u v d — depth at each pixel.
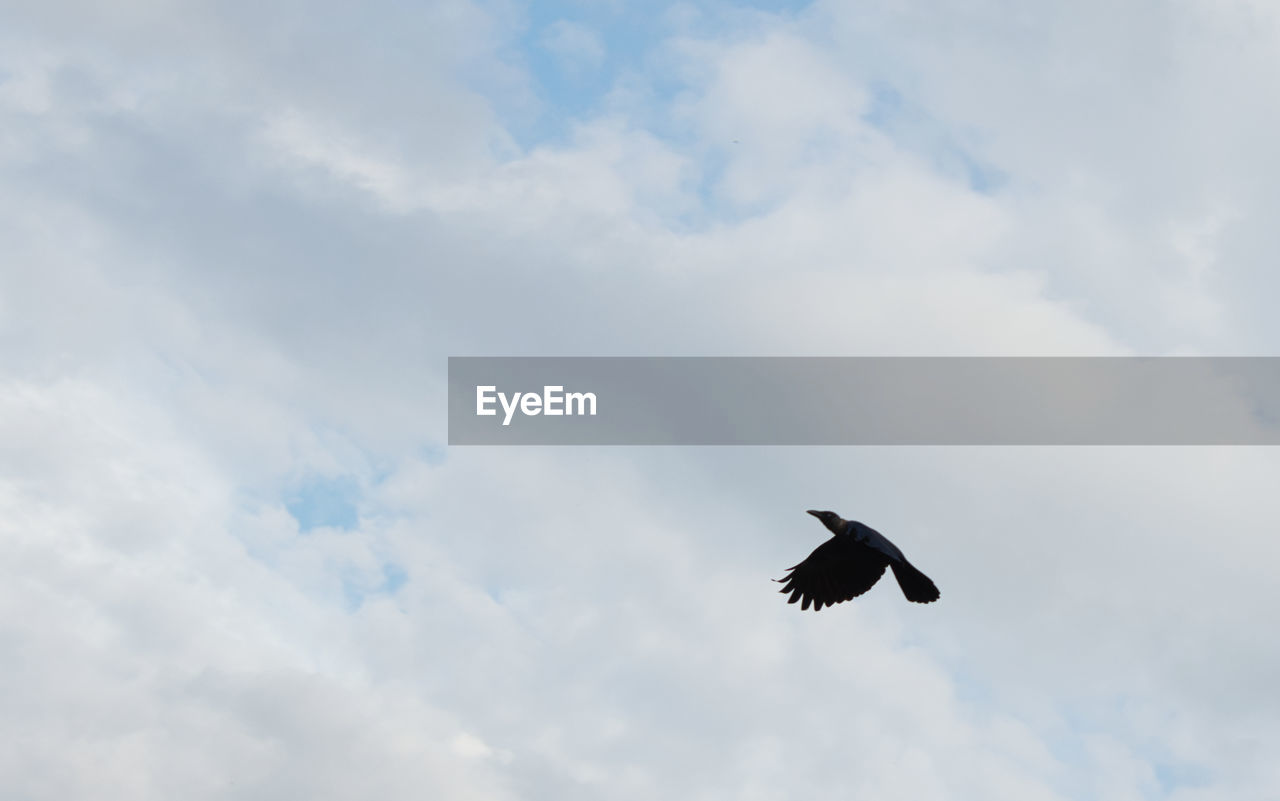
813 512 17.81
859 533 17.41
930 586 17.14
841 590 19.52
